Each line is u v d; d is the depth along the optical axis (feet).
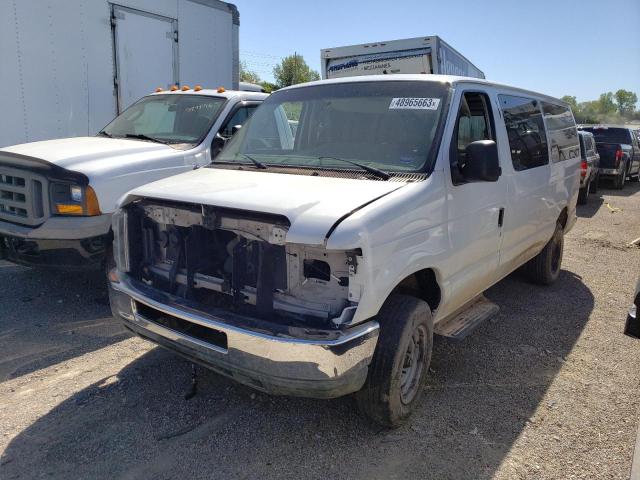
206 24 30.73
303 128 13.94
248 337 9.42
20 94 23.12
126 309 11.64
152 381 13.07
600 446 10.98
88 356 14.28
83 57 24.98
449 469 10.17
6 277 20.30
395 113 12.96
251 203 9.80
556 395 12.95
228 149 14.90
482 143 11.87
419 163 11.80
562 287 21.49
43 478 9.63
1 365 13.66
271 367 9.33
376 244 9.52
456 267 12.62
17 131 23.21
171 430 11.16
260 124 14.92
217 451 10.53
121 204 11.77
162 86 28.68
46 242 16.43
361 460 10.37
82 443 10.64
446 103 12.73
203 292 10.85
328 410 12.01
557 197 19.42
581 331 16.94
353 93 13.91
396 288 11.70
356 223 9.29
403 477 9.93
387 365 10.40
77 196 16.28
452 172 12.14
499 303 19.34
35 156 16.93
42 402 12.03
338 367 9.22
